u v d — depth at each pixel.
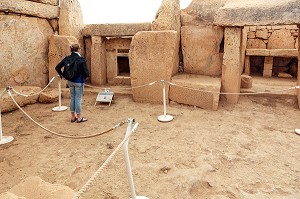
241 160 3.49
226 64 6.10
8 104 5.68
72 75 4.70
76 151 3.84
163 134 4.48
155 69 6.26
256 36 9.62
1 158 3.59
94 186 2.91
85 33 8.16
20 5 6.54
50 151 3.83
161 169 3.28
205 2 7.07
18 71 6.81
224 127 4.77
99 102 6.65
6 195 1.61
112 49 8.27
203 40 6.99
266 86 7.54
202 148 3.88
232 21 5.81
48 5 7.37
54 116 5.54
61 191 1.95
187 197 2.71
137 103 6.49
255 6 5.74
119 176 3.13
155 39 6.14
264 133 4.45
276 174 3.12
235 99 6.11
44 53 7.44
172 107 6.07
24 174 3.17
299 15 5.14
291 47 9.18
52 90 7.05
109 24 7.75
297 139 4.16
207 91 5.32
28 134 4.50
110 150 3.87
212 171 3.21
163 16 6.73
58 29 7.81
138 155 3.69
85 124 5.05
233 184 2.93
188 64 7.38
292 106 5.84
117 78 8.40
